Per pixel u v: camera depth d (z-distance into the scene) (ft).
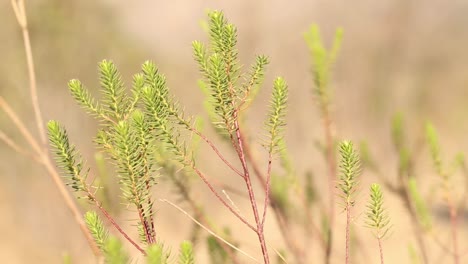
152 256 1.83
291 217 2.77
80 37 4.70
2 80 4.40
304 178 4.44
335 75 5.17
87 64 4.69
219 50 1.93
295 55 5.12
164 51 5.03
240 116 2.41
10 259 4.23
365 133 5.17
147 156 1.94
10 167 4.35
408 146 3.84
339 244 3.34
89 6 4.83
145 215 1.97
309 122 4.91
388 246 4.10
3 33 4.51
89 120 4.41
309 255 2.81
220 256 2.57
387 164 4.91
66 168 1.95
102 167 2.33
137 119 1.91
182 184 2.42
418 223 2.80
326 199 3.84
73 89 1.93
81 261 4.09
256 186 4.55
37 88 4.43
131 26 5.01
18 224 4.31
